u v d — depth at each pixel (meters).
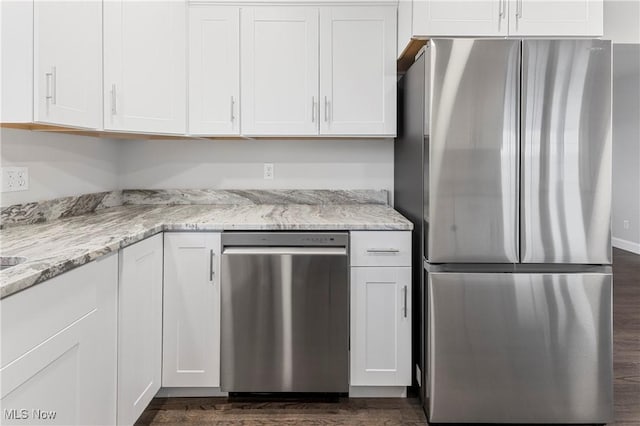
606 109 1.85
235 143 2.83
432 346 1.92
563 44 1.85
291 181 2.84
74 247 1.41
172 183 2.82
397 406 2.10
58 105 1.64
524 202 1.87
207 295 2.06
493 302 1.90
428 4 2.06
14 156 1.84
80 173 2.35
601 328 1.90
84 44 1.80
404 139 2.45
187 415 2.01
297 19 2.45
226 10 2.45
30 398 1.07
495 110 1.86
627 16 2.86
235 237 2.04
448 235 1.89
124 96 2.06
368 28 2.45
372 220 2.14
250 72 2.46
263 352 2.05
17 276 1.03
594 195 1.87
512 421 1.93
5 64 1.52
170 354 2.06
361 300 2.08
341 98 2.46
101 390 1.46
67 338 1.24
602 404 1.92
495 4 2.06
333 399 2.16
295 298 2.03
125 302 1.63
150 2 2.19
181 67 2.40
